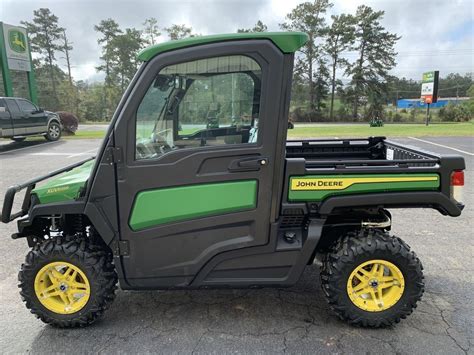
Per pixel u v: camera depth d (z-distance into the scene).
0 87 26.14
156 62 2.39
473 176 7.56
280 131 2.48
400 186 2.63
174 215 2.56
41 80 51.59
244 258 2.68
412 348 2.52
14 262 4.02
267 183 2.54
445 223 5.13
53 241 2.78
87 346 2.61
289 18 45.44
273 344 2.59
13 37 17.53
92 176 2.55
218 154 2.49
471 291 3.27
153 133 2.49
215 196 2.54
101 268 2.73
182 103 2.46
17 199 6.59
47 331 2.80
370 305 2.72
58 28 53.38
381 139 4.12
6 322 2.94
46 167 9.71
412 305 2.72
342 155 4.16
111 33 52.28
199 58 2.40
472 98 47.78
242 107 2.46
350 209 2.79
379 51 47.41
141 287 2.74
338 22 46.88
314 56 46.31
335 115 48.53
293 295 3.28
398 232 4.79
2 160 10.98
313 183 2.61
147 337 2.70
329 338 2.65
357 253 2.65
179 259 2.66
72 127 19.59
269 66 2.40
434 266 3.77
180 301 3.20
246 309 3.06
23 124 14.43
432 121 43.72
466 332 2.69
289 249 2.67
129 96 2.43
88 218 2.78
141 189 2.53
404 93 55.78
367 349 2.51
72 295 2.82
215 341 2.63
